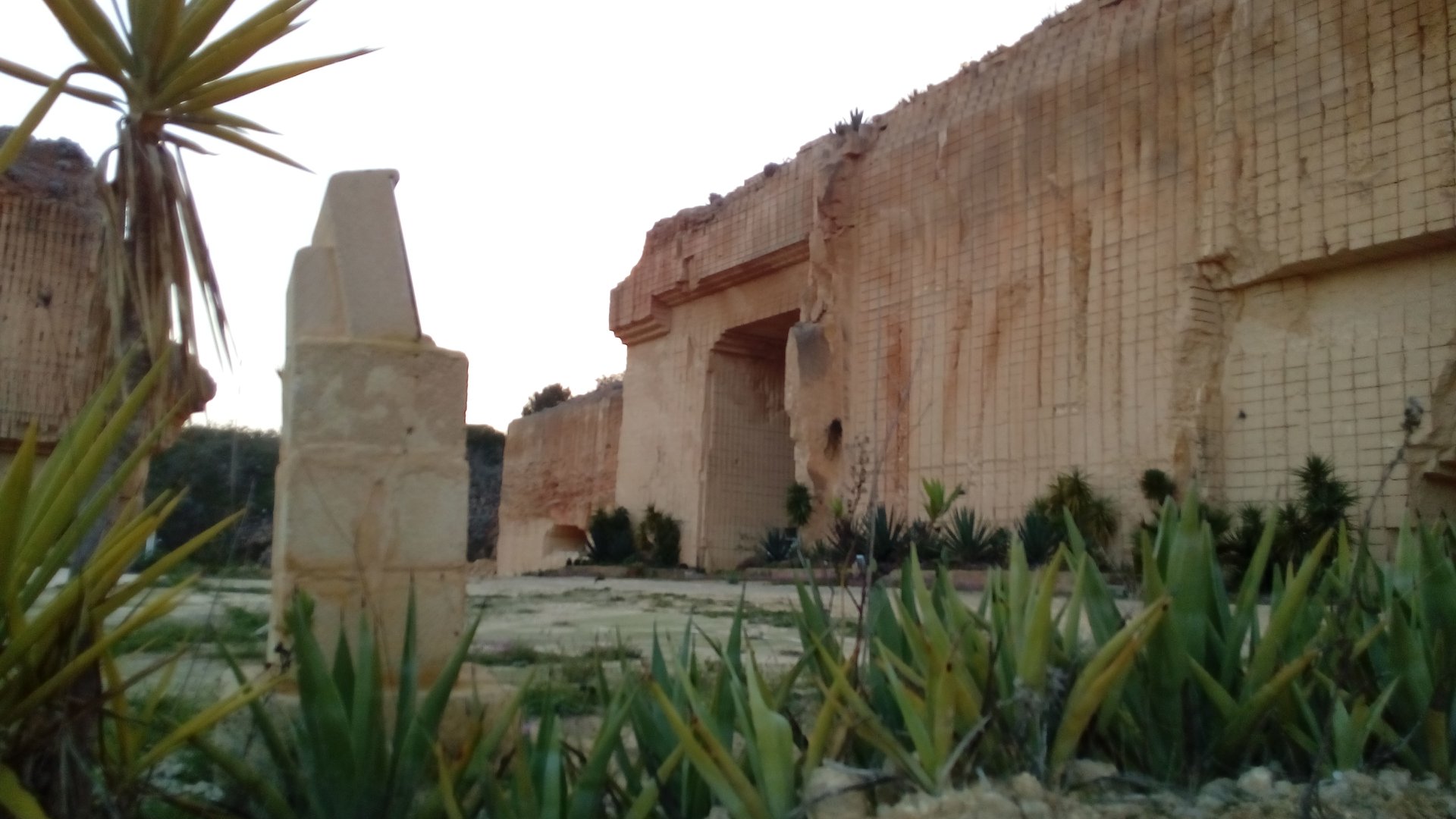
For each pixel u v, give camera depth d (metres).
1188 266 21.27
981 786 3.38
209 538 3.43
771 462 37.34
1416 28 18.25
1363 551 4.16
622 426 41.06
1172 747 3.94
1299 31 19.98
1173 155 21.86
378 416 4.51
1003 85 25.97
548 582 28.64
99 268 8.39
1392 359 18.62
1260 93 20.48
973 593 17.73
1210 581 4.48
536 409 79.75
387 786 3.19
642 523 36.75
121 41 8.38
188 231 8.67
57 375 23.27
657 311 38.97
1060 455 23.03
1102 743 3.96
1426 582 4.59
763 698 3.59
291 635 3.99
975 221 25.86
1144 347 21.81
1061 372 23.33
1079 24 24.67
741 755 3.62
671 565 35.62
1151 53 22.56
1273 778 3.93
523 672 7.38
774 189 33.47
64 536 3.13
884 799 3.51
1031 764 3.59
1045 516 21.17
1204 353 21.00
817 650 3.83
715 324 36.62
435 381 4.66
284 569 4.28
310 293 4.63
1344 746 4.02
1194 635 4.24
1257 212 20.33
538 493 49.12
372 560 4.39
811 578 4.59
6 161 4.94
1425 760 4.21
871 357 28.16
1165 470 20.95
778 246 32.72
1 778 2.75
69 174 24.83
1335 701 4.07
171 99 8.59
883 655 3.77
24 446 2.82
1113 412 22.17
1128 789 3.71
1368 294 19.20
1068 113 24.08
